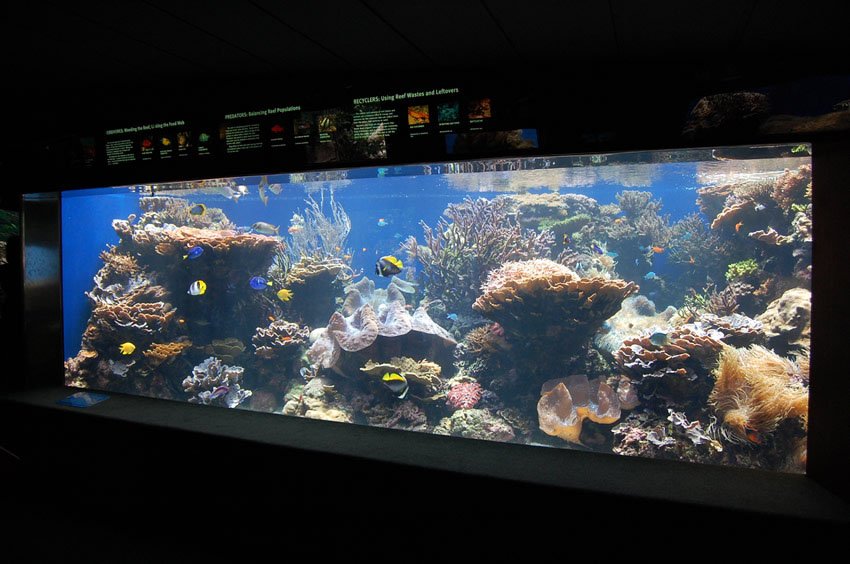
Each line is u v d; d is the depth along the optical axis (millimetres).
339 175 4266
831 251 2412
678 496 2314
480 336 7184
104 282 8805
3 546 3381
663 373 5723
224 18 2535
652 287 10984
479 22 2393
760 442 5379
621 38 2412
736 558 2199
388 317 7176
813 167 2549
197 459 3379
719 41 2342
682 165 7812
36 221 4922
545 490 2451
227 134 3615
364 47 2812
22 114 4242
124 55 3086
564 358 6574
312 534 3029
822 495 2346
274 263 8898
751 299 7961
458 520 2641
